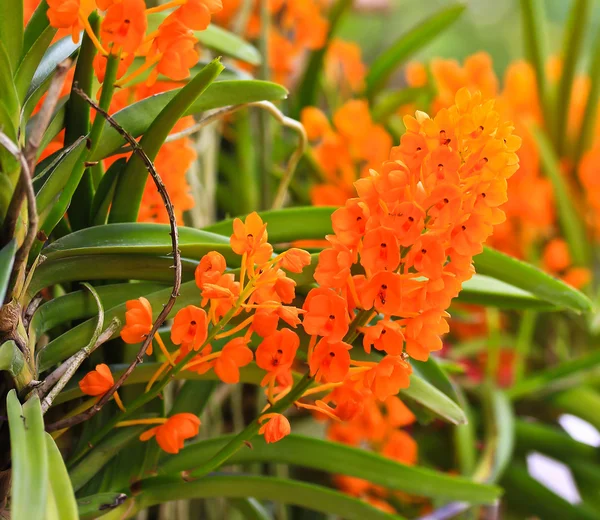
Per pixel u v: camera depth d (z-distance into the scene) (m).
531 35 1.21
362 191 0.58
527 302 0.69
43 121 0.56
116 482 0.67
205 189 0.95
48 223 0.61
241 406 1.04
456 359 1.17
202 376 0.66
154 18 0.73
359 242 0.59
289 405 0.61
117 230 0.64
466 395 1.13
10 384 0.61
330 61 1.29
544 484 1.06
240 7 1.05
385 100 1.19
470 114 0.58
